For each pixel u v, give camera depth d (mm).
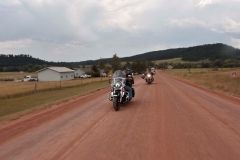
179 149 4605
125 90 10242
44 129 6688
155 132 5938
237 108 9086
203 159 4062
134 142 5160
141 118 7766
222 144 4840
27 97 20500
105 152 4574
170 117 7734
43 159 4324
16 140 5680
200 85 22141
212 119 7230
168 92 15711
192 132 5832
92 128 6598
